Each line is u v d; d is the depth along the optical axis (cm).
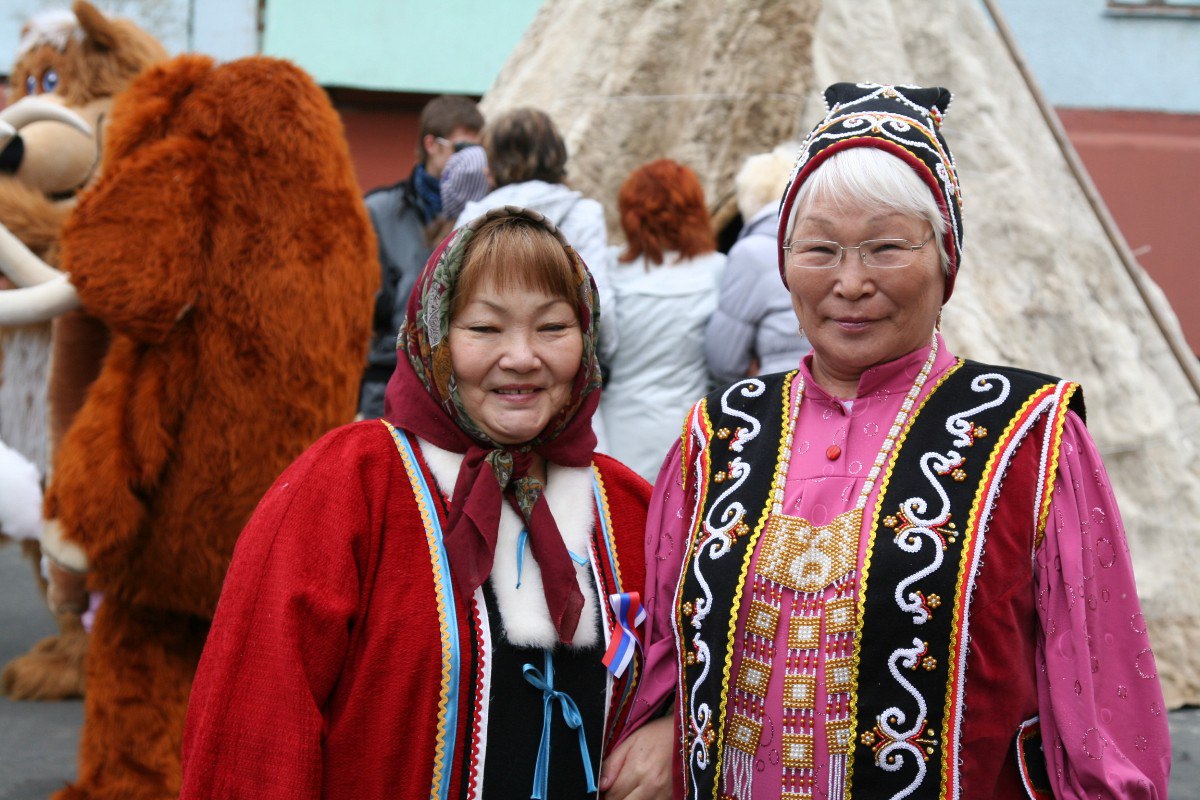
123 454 299
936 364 188
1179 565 491
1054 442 175
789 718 176
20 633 547
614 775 195
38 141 416
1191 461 513
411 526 184
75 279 294
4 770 377
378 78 1101
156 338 300
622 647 191
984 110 541
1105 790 168
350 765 177
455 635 179
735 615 180
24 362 440
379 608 180
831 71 534
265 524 181
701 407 203
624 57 520
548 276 185
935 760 167
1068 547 172
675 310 412
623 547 203
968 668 167
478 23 1107
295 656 173
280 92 313
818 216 182
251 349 303
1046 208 533
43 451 438
